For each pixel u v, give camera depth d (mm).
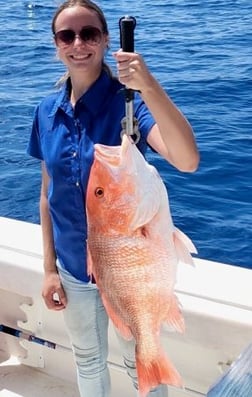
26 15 17250
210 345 2814
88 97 2484
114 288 2164
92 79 2496
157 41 12859
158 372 2186
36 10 17891
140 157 2078
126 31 2098
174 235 2115
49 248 2783
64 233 2623
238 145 7512
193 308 2787
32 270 3229
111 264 2139
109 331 3137
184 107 8953
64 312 2770
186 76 10383
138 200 2059
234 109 8797
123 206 2072
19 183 7047
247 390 2252
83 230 2578
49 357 3469
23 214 6391
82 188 2521
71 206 2562
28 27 15602
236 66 10828
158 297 2133
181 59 11484
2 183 7062
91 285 2650
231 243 5582
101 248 2143
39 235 3432
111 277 2154
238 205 6211
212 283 2896
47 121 2598
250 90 9547
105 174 2082
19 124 8797
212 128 8102
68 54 2455
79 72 2469
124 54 2086
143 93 2117
